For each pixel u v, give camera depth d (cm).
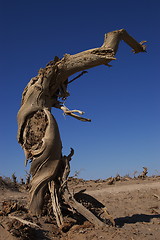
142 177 2361
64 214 950
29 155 973
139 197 1578
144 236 837
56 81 1035
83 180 2397
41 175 951
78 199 971
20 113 998
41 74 1009
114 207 1368
